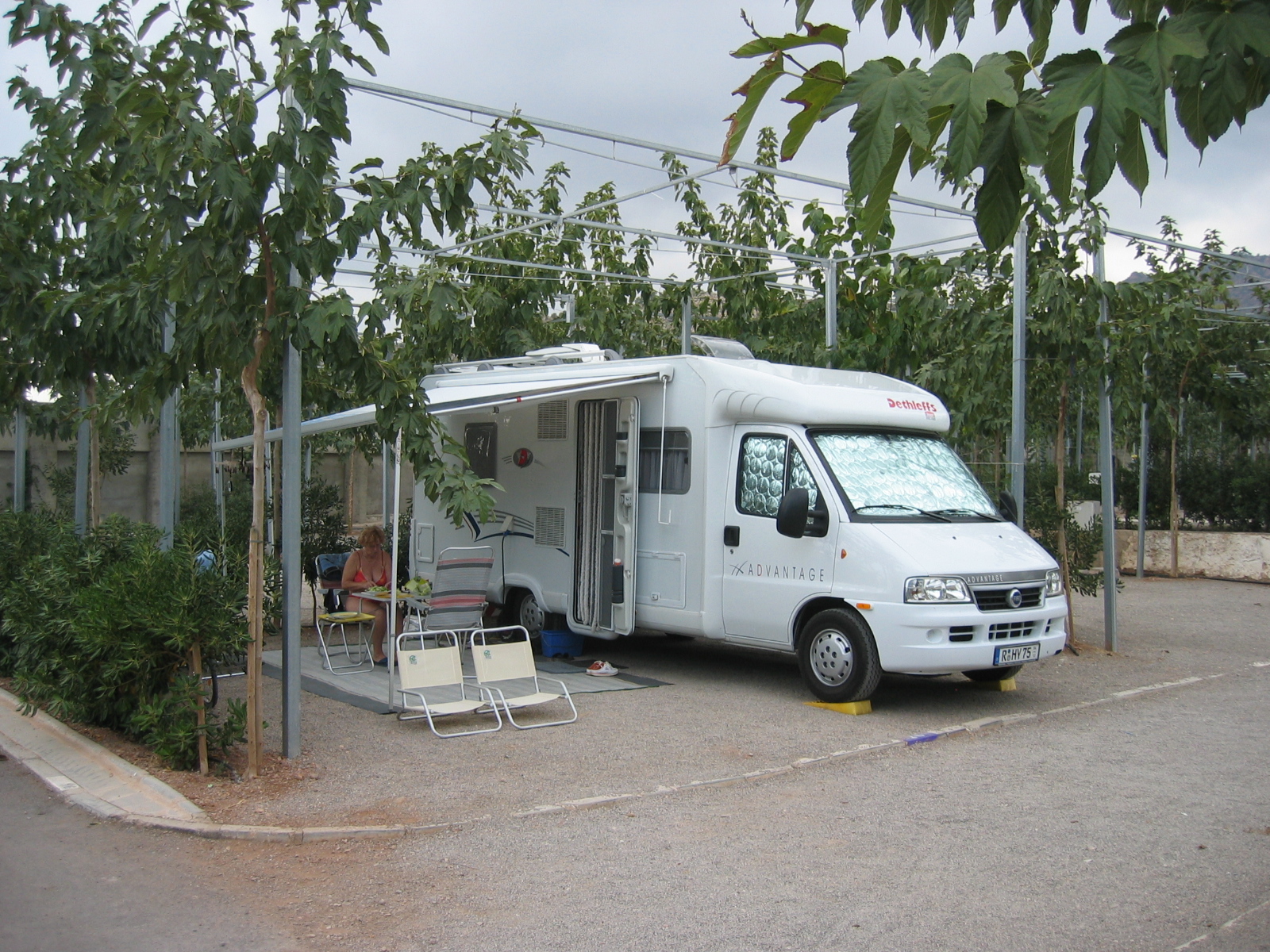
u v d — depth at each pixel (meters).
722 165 3.14
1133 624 14.21
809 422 9.49
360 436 14.44
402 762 7.25
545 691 9.70
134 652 6.66
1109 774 7.14
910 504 9.38
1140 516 19.52
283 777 6.79
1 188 9.37
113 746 7.35
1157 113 2.57
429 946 4.49
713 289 16.52
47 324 8.55
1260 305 19.97
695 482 10.08
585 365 11.54
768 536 9.52
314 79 6.56
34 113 9.34
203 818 5.98
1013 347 11.55
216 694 7.47
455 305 10.04
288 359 6.94
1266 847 5.68
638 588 10.55
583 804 6.33
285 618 7.12
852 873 5.30
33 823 6.04
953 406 13.22
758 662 11.40
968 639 8.68
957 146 2.57
